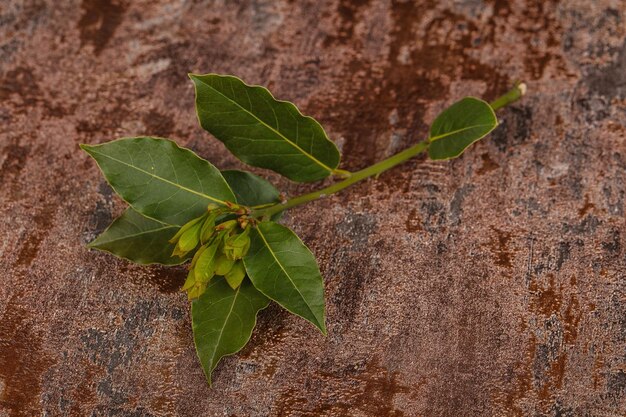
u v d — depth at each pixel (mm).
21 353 649
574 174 681
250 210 641
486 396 633
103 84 721
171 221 635
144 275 663
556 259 660
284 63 726
